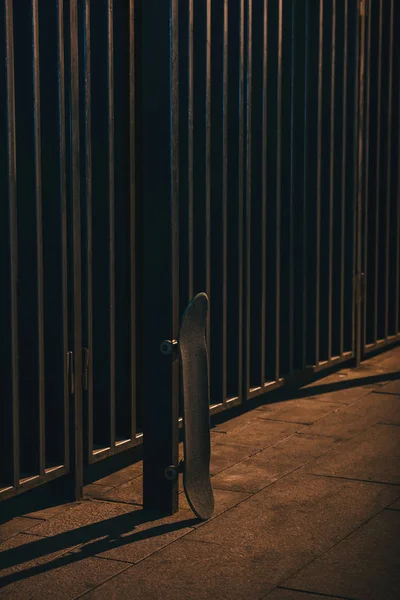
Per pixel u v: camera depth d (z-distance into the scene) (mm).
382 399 7797
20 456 5227
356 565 4438
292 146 7676
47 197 5219
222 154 6680
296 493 5465
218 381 6809
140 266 6102
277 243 7504
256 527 4934
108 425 5734
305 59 7840
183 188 6301
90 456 5535
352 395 7934
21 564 4488
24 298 5133
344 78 8492
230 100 6922
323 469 5918
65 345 5289
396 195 9781
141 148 6004
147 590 4191
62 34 5113
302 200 7922
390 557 4527
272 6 7348
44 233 5238
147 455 5172
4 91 4785
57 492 5453
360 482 5660
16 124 5039
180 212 6320
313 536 4801
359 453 6266
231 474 5816
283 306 7797
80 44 5316
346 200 8836
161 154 5031
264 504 5281
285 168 7699
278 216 7496
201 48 6406
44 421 5203
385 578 4293
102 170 5566
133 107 5805
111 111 5527
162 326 5070
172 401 5090
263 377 7391
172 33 5020
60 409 5332
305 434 6734
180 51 6207
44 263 5262
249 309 7207
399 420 7129
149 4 5035
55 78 5141
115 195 5871
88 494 5539
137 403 6156
